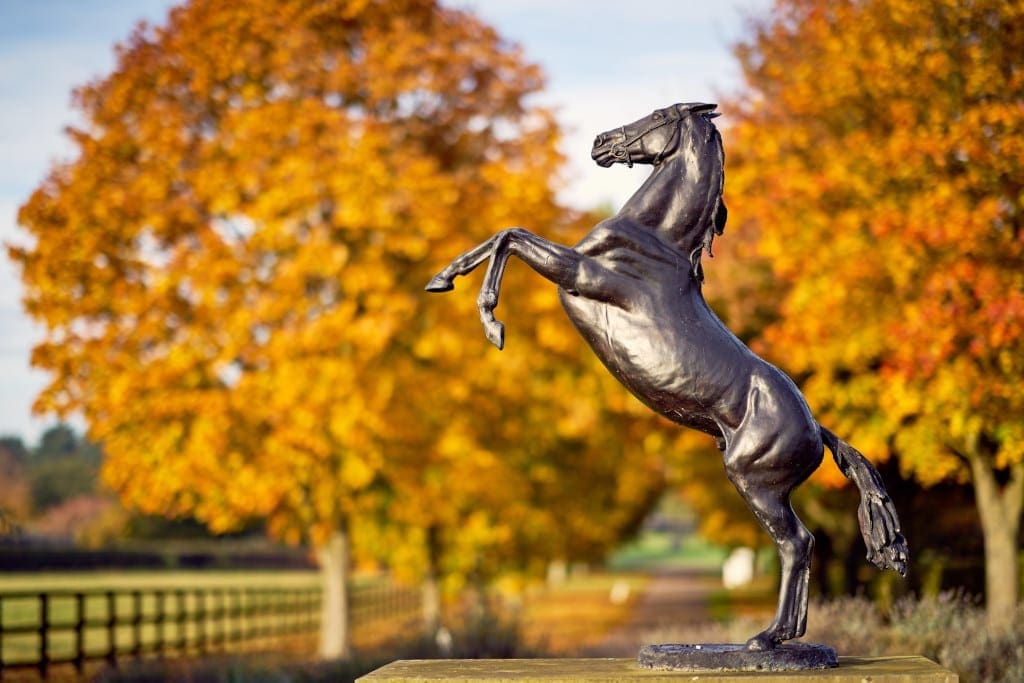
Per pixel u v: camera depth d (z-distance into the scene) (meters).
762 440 6.05
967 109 13.72
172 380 17.95
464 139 21.02
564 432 22.53
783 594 6.11
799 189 14.89
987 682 9.21
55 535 61.00
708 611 34.03
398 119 20.52
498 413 21.39
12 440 63.12
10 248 17.89
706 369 6.09
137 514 62.50
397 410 19.08
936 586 19.25
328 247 18.00
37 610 28.89
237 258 18.36
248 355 18.08
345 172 18.12
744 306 18.00
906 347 13.30
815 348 15.05
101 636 23.30
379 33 19.94
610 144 6.46
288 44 19.31
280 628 25.09
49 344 17.80
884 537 6.18
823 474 15.64
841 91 14.74
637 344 6.14
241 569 57.34
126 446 18.39
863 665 6.15
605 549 42.47
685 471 29.08
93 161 18.72
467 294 19.55
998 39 13.27
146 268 18.42
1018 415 13.40
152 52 19.67
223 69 19.12
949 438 14.98
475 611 15.94
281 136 18.64
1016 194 13.23
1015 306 12.34
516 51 20.86
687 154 6.34
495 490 22.33
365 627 28.86
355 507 20.17
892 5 13.66
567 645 20.08
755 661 5.95
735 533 38.06
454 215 19.34
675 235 6.28
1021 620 10.53
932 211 13.19
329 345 17.86
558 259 6.17
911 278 13.95
